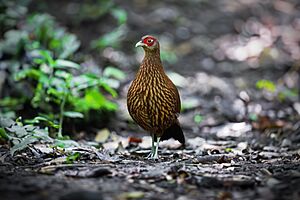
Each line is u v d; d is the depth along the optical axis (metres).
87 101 12.01
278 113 14.09
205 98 15.83
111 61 17.94
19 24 17.38
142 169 7.64
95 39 19.33
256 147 10.83
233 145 10.93
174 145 10.90
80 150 9.11
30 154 8.70
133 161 8.56
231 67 18.70
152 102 9.06
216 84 17.02
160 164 8.34
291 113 14.07
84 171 7.33
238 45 20.48
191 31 21.25
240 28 21.83
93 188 6.56
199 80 17.48
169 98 9.11
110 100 14.73
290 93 15.28
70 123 11.99
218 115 14.27
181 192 6.57
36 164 8.10
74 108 12.00
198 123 13.73
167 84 9.15
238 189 6.79
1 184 6.64
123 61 18.28
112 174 7.26
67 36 14.98
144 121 9.33
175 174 7.16
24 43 14.01
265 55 19.36
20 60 13.84
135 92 9.15
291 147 10.71
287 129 12.25
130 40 19.91
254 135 12.35
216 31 21.53
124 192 6.44
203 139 11.72
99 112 12.84
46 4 21.47
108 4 21.12
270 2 24.36
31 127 9.25
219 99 15.70
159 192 6.55
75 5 21.58
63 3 21.72
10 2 16.55
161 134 9.57
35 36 14.96
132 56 18.89
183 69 18.47
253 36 21.22
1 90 13.36
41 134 9.13
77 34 19.58
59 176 7.17
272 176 7.39
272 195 6.47
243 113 14.35
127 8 22.11
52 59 12.12
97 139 11.67
